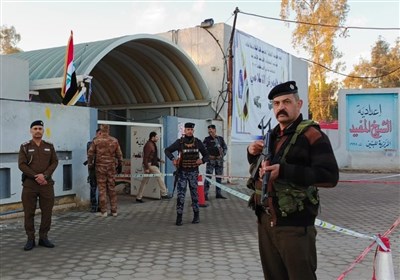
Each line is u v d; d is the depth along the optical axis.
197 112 16.92
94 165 9.41
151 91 17.38
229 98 16.11
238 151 17.06
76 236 7.47
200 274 5.35
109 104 18.75
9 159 8.79
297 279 3.03
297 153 3.02
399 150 24.36
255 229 8.13
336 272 5.45
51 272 5.45
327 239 7.24
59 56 14.50
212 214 9.77
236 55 16.94
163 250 6.54
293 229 3.03
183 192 8.59
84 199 10.39
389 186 16.09
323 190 14.83
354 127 25.12
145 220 8.99
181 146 8.59
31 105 9.16
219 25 16.58
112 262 5.88
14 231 7.75
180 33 17.47
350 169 24.72
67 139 9.98
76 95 11.42
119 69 16.80
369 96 24.84
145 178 11.35
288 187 3.02
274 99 3.20
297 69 22.66
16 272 5.45
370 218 9.43
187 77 16.25
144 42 14.39
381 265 3.71
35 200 6.59
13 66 11.84
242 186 15.37
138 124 11.64
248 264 5.79
